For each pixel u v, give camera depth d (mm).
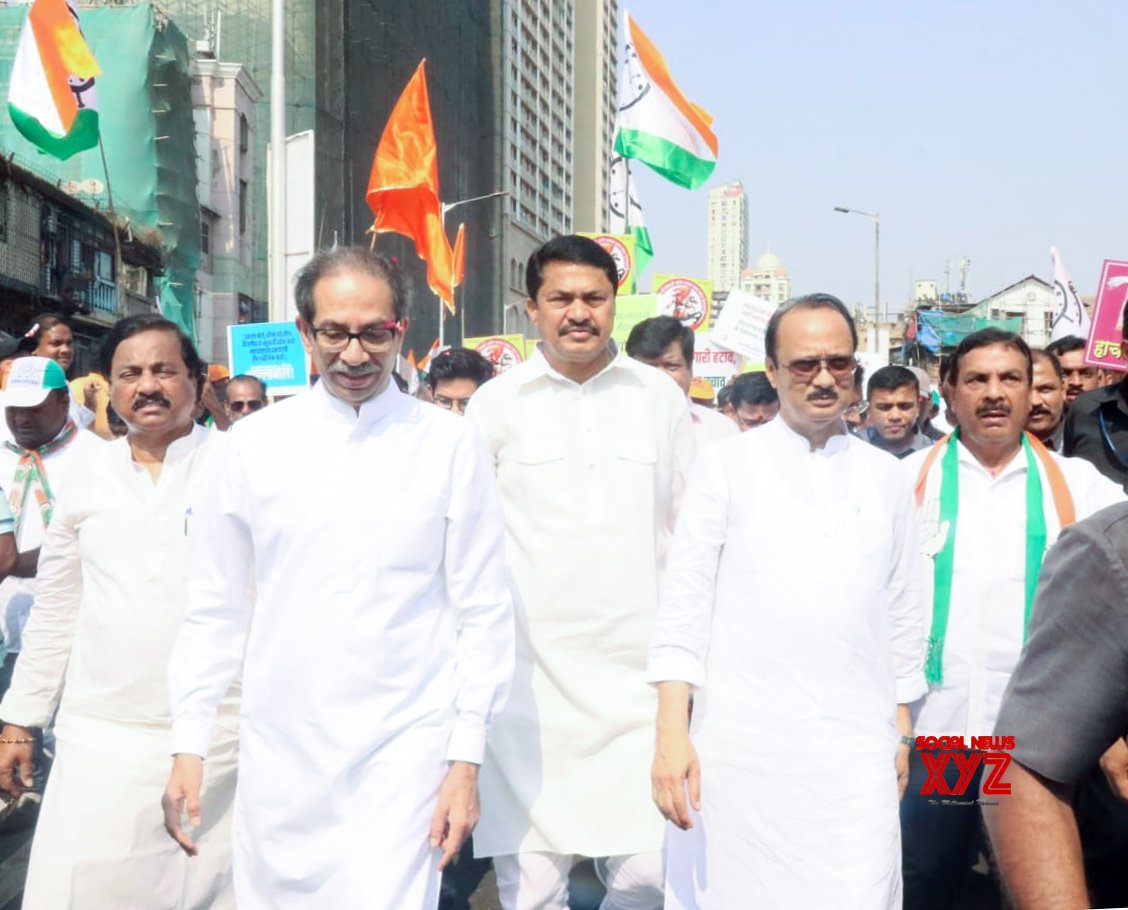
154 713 3225
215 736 3207
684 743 2902
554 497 3535
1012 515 3578
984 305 57094
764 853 2869
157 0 32906
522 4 82938
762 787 2877
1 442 5258
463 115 51062
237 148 31891
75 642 3357
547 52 91062
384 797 2607
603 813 3455
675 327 5188
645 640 3506
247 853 2727
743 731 2904
